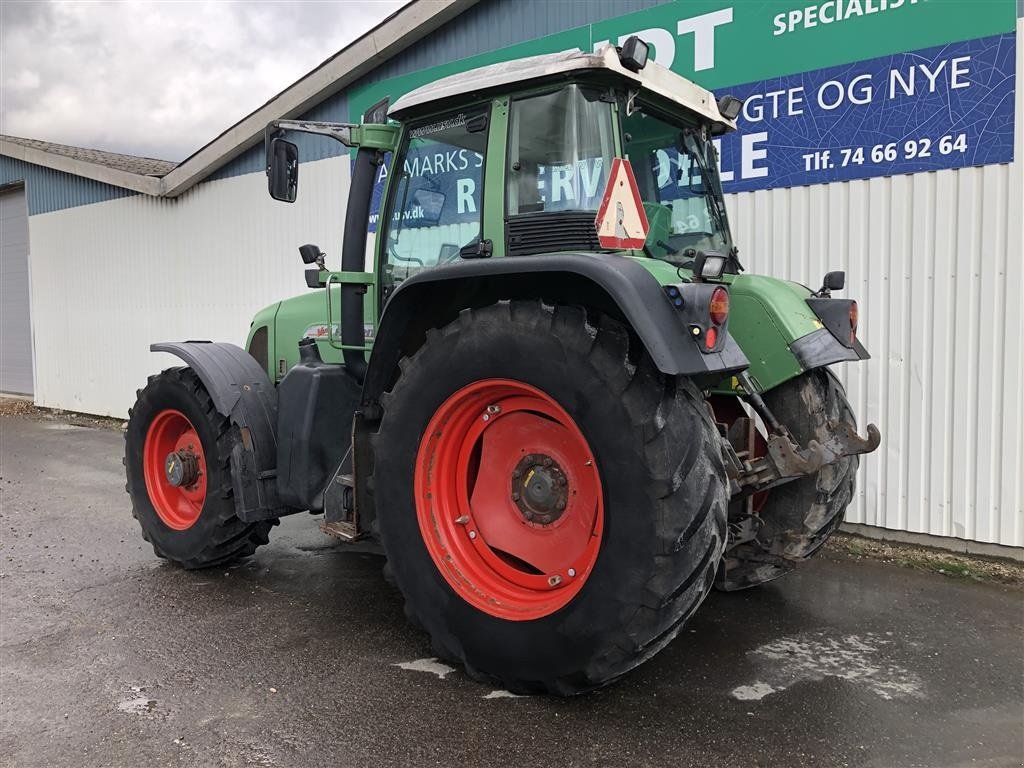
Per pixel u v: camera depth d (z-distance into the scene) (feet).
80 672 9.89
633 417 7.93
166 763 7.82
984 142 14.35
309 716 8.73
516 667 8.91
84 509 18.97
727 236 12.39
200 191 30.58
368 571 14.17
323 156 25.93
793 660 10.29
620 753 7.99
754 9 16.70
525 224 9.77
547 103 9.61
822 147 16.15
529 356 8.64
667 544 7.77
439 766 7.75
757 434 11.46
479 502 9.95
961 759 7.93
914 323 15.30
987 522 14.75
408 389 9.73
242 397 12.95
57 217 37.81
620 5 18.60
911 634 11.19
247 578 13.74
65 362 38.91
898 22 15.05
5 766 7.80
